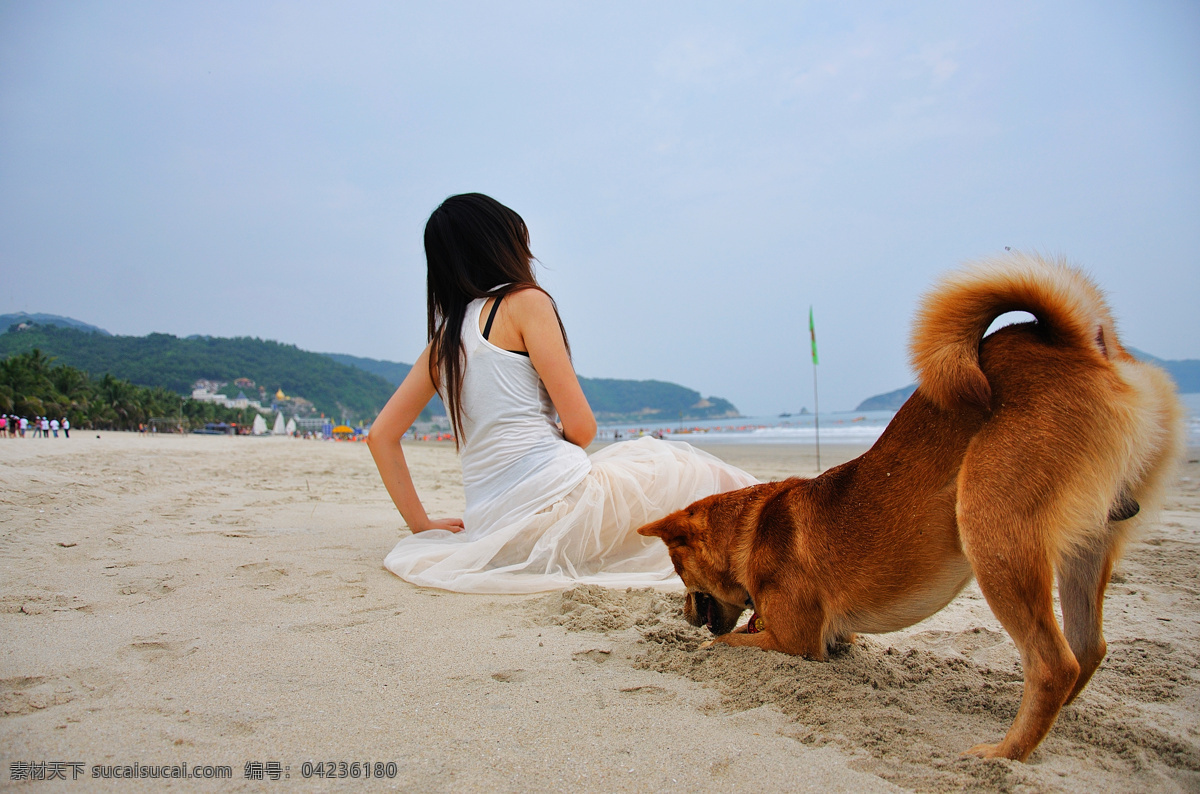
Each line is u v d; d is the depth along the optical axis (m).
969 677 2.52
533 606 3.26
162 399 120.06
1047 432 1.85
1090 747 1.93
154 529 5.05
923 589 2.16
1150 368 1.98
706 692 2.27
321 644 2.68
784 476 12.06
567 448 3.84
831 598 2.36
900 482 2.18
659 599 3.37
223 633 2.79
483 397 3.77
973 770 1.74
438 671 2.42
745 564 2.68
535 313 3.69
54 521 5.10
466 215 3.73
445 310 3.89
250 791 1.59
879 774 1.74
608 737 1.92
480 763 1.76
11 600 3.16
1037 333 2.05
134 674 2.32
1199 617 3.26
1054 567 1.84
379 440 4.14
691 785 1.67
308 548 4.54
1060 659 1.77
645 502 3.88
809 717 2.07
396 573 3.75
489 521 3.81
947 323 2.05
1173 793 1.68
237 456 15.70
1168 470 1.95
